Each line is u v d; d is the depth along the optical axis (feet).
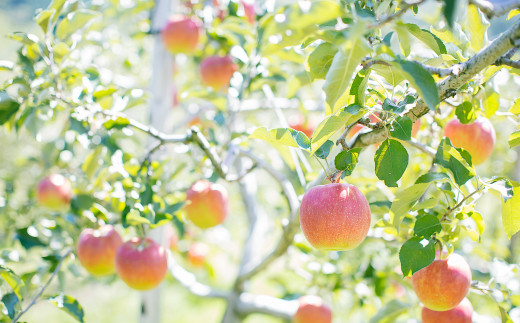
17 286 5.89
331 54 4.17
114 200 6.35
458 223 4.82
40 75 6.09
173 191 7.82
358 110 4.10
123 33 11.75
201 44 10.75
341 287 8.61
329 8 3.10
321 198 4.45
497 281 6.14
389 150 4.38
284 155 7.16
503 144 9.98
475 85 4.94
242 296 9.60
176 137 6.31
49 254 7.58
